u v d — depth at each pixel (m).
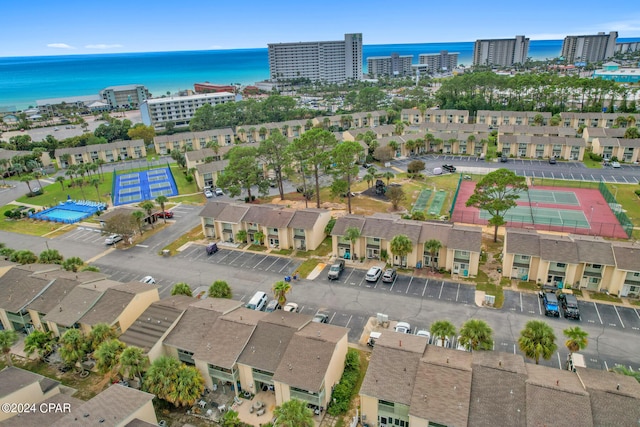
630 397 35.72
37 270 67.69
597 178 112.06
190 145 170.62
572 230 81.25
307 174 106.88
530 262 64.69
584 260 61.09
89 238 92.38
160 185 128.38
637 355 49.12
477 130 149.25
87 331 55.44
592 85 168.62
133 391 42.06
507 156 137.00
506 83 191.00
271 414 44.22
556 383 38.34
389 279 66.94
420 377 40.47
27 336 55.94
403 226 72.75
